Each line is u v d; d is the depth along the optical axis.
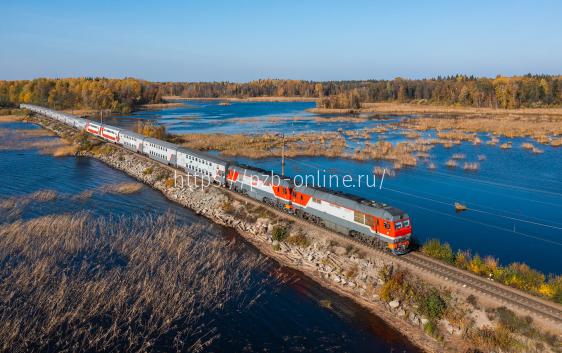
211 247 41.16
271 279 36.00
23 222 45.94
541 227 48.75
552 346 24.42
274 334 28.41
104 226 45.91
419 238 44.94
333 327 29.44
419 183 68.31
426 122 147.25
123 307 30.00
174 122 157.50
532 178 71.75
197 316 29.70
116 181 68.06
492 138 110.75
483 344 26.20
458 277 30.97
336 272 36.00
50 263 35.56
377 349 27.16
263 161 85.19
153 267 35.50
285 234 42.75
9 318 27.73
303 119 172.12
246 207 50.59
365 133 122.00
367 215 36.84
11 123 144.25
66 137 109.00
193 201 56.34
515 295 28.38
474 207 56.03
